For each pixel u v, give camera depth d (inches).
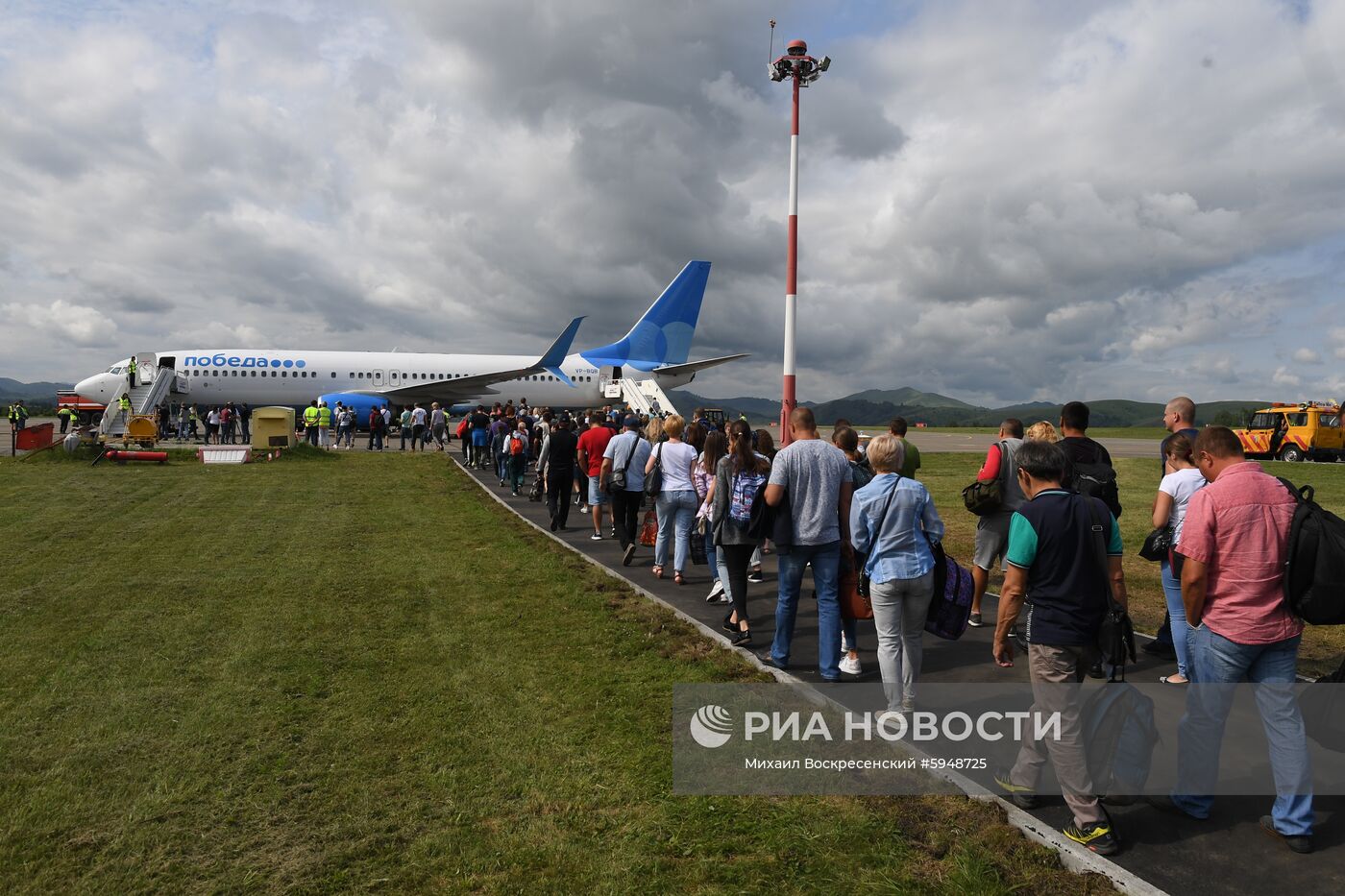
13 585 384.2
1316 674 283.9
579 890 150.9
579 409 1868.8
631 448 456.1
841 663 269.9
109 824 173.2
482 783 193.0
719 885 152.5
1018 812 177.5
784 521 258.1
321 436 1333.7
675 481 404.2
